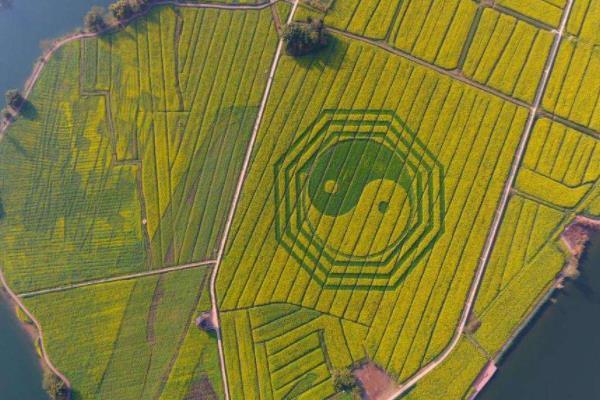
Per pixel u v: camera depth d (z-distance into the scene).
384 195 40.22
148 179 42.00
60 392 38.50
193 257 40.78
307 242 40.09
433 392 37.34
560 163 39.69
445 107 41.06
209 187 41.59
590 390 36.47
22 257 41.66
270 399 38.16
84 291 40.84
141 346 39.84
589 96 40.28
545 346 37.62
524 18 41.75
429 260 39.19
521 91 40.84
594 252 38.56
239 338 39.22
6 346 40.72
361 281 39.22
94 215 41.94
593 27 40.94
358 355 38.22
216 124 42.31
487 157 40.19
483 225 39.31
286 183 41.03
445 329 38.09
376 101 41.47
